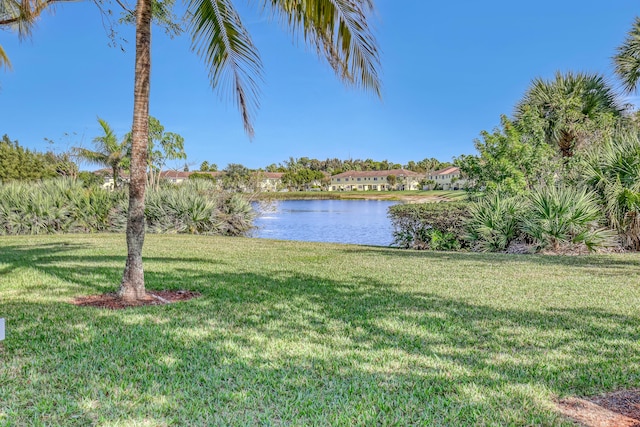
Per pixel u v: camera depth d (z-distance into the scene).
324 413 2.37
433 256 9.21
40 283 6.00
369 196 60.81
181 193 16.88
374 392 2.63
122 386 2.67
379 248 11.20
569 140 13.02
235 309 4.63
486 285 5.95
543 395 2.60
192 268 7.50
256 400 2.51
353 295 5.34
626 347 3.43
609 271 6.98
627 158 10.02
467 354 3.29
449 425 2.26
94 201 16.66
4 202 15.55
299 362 3.10
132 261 5.05
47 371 2.90
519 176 11.57
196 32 5.45
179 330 3.84
